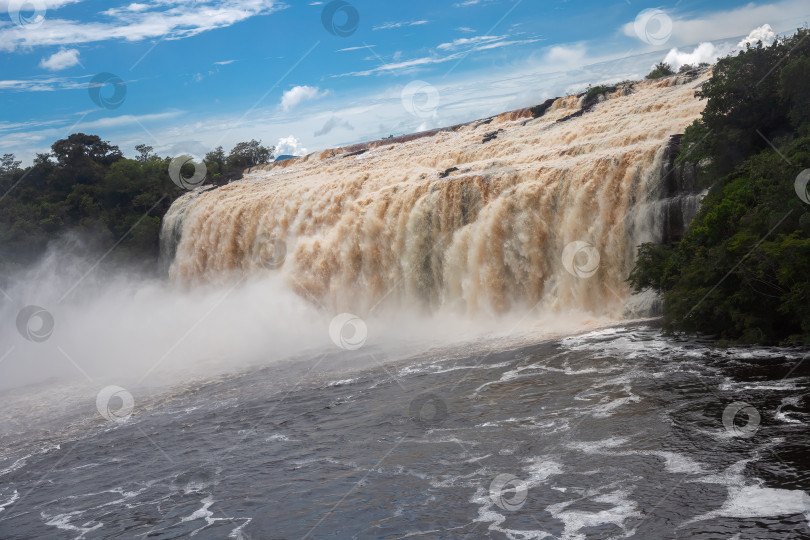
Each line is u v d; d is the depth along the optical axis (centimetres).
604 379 2381
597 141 3912
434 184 4175
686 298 2592
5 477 2420
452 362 2967
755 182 2600
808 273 2289
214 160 8900
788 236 2338
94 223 7738
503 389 2464
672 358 2484
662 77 4872
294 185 5581
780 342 2416
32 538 1891
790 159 2500
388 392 2678
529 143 4612
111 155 9175
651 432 1902
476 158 4841
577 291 3519
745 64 3031
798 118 2834
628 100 4728
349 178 5009
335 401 2677
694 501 1523
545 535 1491
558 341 2997
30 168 8712
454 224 4078
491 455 1934
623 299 3384
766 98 2986
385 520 1670
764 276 2409
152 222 7581
